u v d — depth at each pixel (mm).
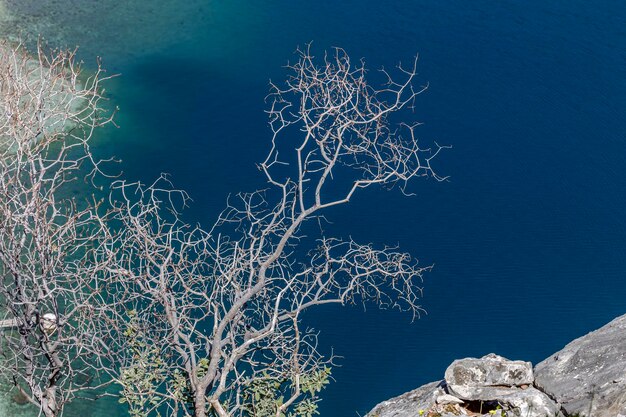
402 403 12508
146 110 43906
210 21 51562
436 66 49875
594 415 10242
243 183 39000
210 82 47031
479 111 46469
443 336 32062
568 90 48812
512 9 56156
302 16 53344
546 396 10836
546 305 34406
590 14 56094
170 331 14023
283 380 13477
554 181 42000
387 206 38125
